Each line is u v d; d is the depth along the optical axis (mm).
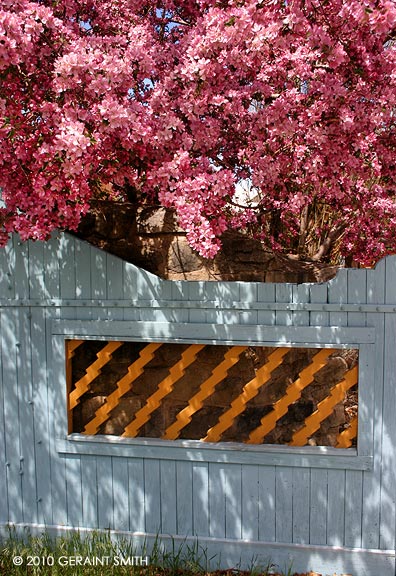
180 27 3219
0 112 2201
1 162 2293
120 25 2982
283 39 2295
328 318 2605
